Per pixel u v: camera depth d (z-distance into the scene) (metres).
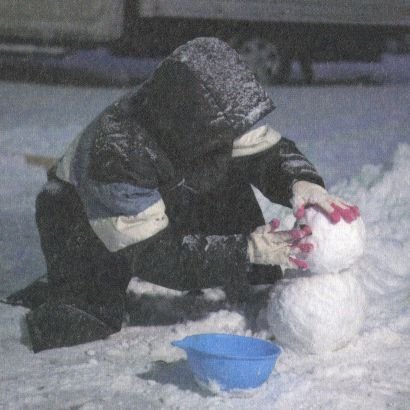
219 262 9.75
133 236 9.58
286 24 36.69
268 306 10.23
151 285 12.30
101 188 9.61
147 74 38.88
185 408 8.65
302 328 9.82
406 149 16.22
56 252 10.89
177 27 35.16
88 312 10.67
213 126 9.33
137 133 9.66
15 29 34.19
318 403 8.83
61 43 34.34
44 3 33.84
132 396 9.01
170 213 10.48
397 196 15.10
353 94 35.59
